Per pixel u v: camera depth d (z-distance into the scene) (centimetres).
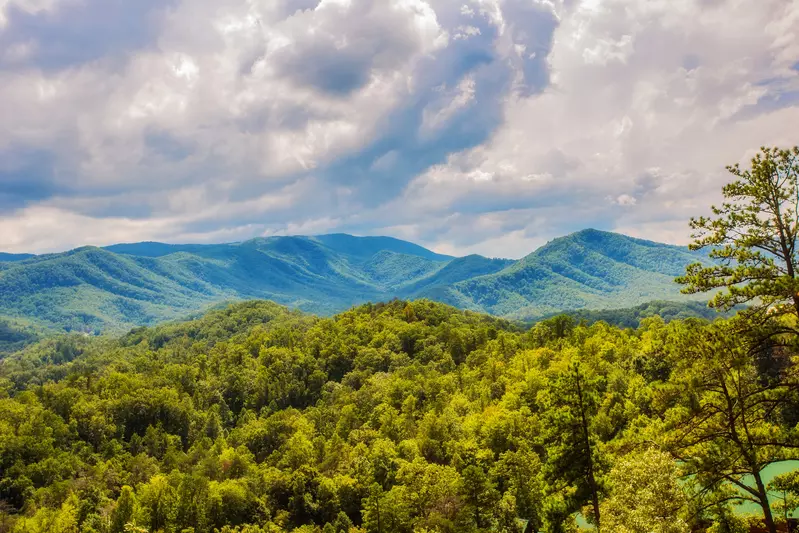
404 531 7319
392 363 18400
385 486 9994
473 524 6850
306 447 12431
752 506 5147
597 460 4484
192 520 10075
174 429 17138
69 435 15700
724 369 3177
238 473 12200
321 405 16712
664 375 8944
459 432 10444
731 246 3350
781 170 3216
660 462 3378
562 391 4606
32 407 16438
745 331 3234
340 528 9456
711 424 3325
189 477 10825
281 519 10381
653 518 3247
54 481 13050
